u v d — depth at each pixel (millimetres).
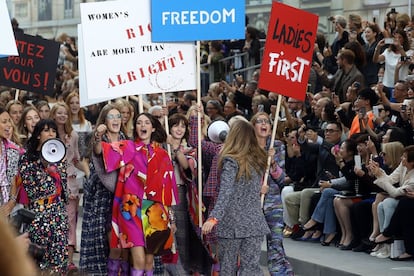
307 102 15258
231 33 9312
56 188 8406
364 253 10953
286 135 13602
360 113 11680
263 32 19453
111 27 9227
